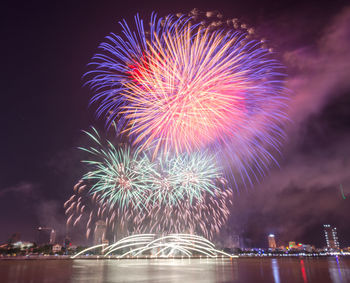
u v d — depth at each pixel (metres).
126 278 40.69
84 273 49.22
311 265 81.19
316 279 38.91
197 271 55.22
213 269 61.66
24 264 83.94
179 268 65.81
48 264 84.81
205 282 35.38
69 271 53.69
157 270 58.41
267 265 81.31
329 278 40.12
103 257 171.38
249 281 36.53
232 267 69.94
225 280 37.81
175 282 35.50
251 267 70.00
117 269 61.22
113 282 35.38
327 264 88.31
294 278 40.22
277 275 45.12
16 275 44.25
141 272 52.56
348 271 54.03
